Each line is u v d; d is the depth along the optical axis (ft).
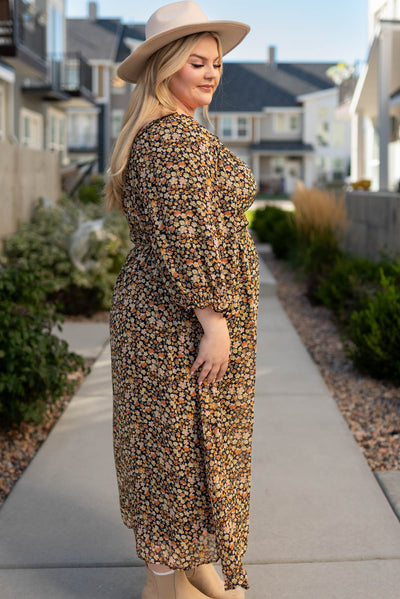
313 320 21.91
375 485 9.61
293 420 12.35
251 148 150.51
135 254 6.03
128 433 6.17
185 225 5.37
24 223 24.76
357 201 28.43
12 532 8.32
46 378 11.40
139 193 5.61
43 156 28.73
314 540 8.09
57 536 8.23
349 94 52.65
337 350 17.92
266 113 152.35
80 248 22.00
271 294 25.68
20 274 11.82
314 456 10.67
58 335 19.29
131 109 5.96
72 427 11.97
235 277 5.90
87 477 9.90
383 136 33.12
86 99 74.54
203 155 5.52
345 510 8.85
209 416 5.88
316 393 13.99
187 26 5.66
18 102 60.03
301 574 7.39
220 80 6.49
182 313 5.76
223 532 6.01
